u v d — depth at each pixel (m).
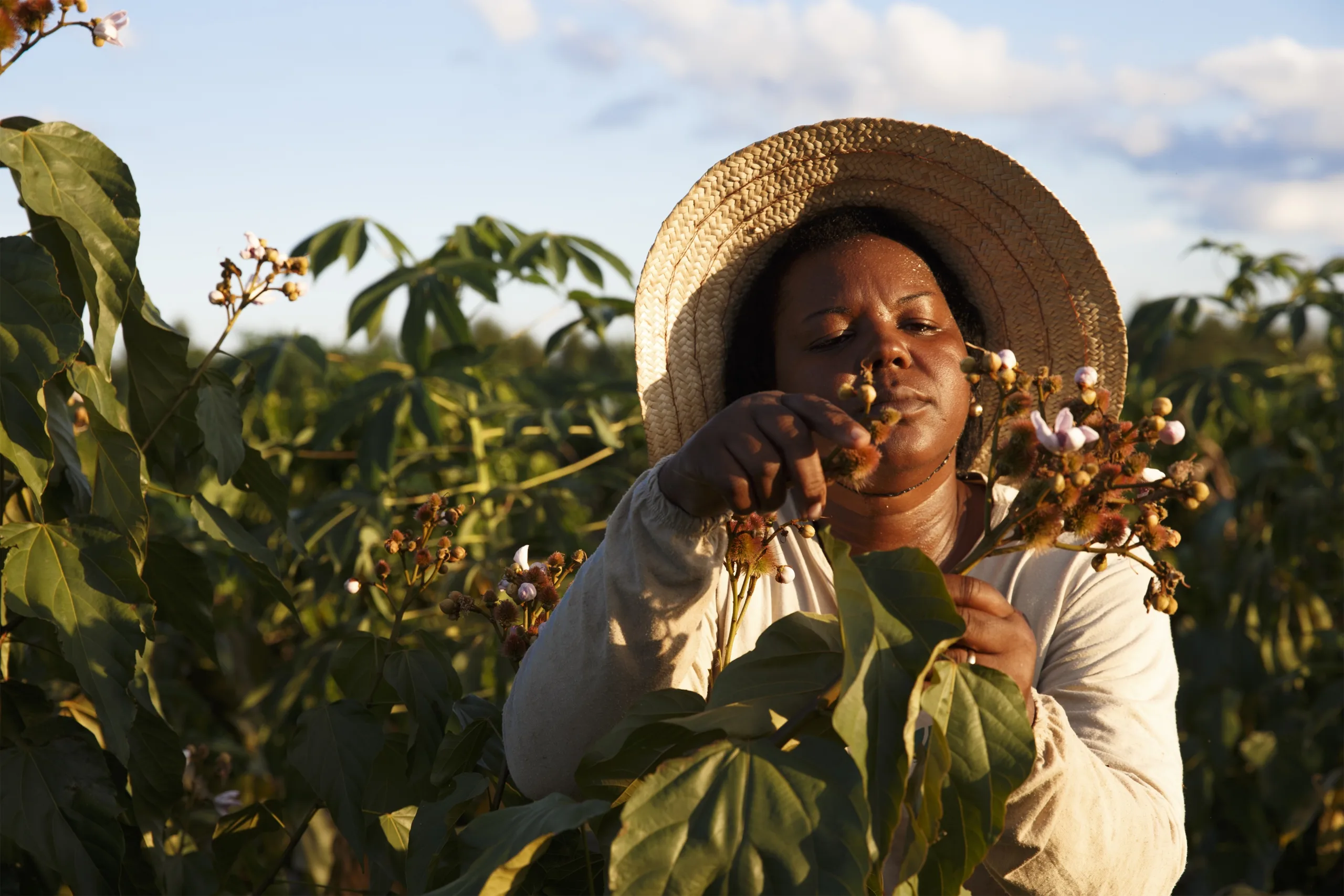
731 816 0.90
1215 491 4.70
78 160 1.41
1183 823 1.24
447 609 1.66
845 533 1.48
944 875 0.92
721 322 1.69
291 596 1.85
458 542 3.35
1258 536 4.18
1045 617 1.43
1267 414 4.83
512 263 3.41
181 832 2.28
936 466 1.39
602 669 1.12
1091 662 1.38
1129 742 1.27
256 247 1.71
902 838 1.25
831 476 1.00
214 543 3.29
